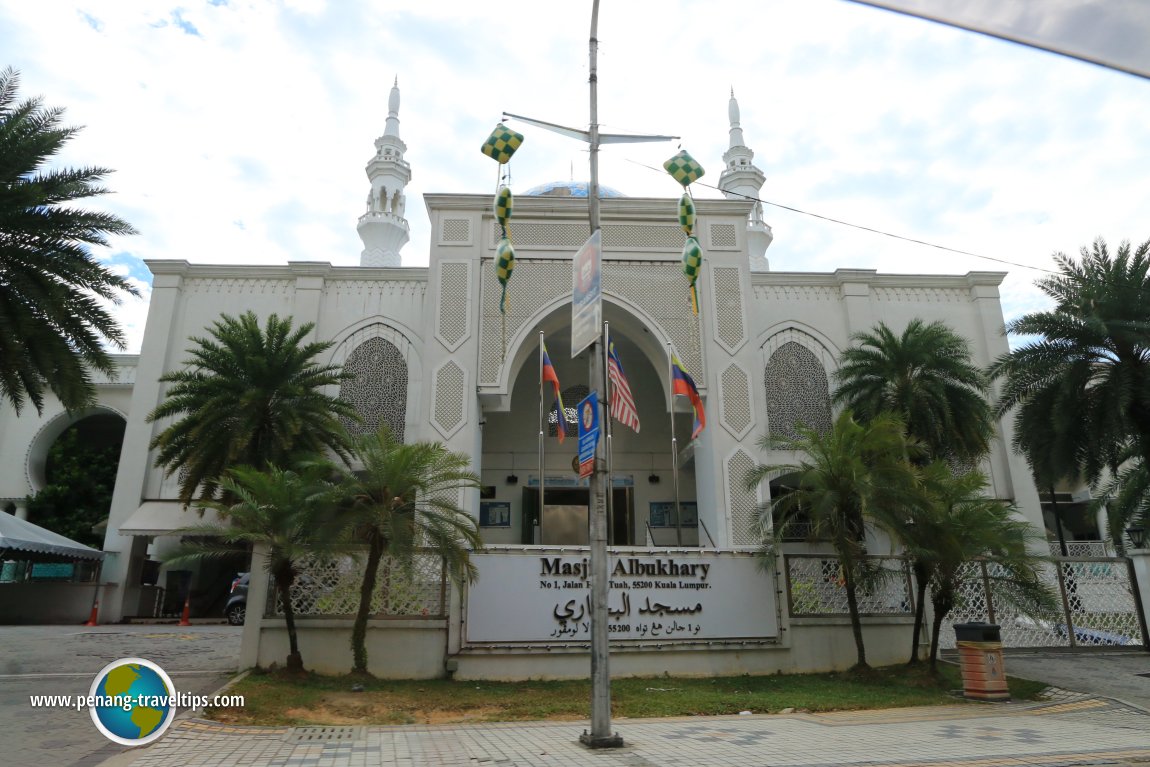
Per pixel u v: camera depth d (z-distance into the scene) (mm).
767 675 13281
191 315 24938
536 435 25062
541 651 12688
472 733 8805
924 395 19531
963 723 9445
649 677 12898
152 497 23406
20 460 27484
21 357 13000
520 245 21469
